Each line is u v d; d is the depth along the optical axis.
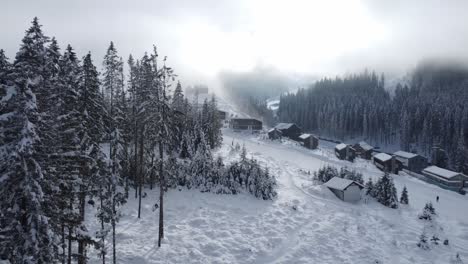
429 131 123.25
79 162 21.52
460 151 98.31
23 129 13.59
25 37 14.96
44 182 15.70
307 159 86.81
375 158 93.06
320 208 44.03
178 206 38.78
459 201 57.69
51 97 18.05
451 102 144.62
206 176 47.62
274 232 33.72
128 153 44.34
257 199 45.41
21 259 14.26
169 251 27.47
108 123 32.19
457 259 30.48
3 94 15.65
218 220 35.75
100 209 23.09
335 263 28.19
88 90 25.75
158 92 27.23
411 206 51.62
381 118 144.38
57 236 17.30
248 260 27.62
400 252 31.56
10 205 14.73
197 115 84.00
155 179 44.88
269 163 72.06
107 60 41.34
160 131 28.31
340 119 150.12
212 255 27.78
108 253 25.91
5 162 13.74
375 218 41.88
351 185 50.00
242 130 134.50
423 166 95.25
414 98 163.62
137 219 33.66
